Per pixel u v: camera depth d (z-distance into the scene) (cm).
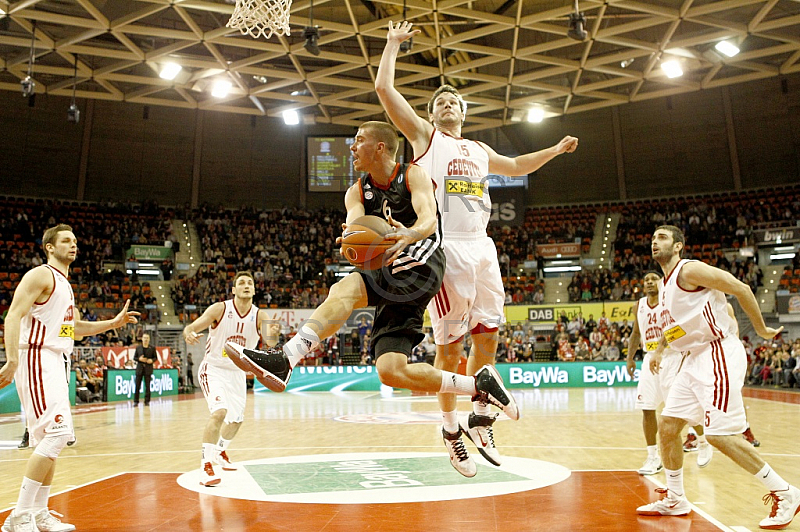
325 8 1869
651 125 3017
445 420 361
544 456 629
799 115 2786
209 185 3052
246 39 1905
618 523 353
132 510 398
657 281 560
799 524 360
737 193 2909
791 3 1766
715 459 610
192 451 712
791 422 949
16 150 2759
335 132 3130
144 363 1498
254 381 2161
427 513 377
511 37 2053
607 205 3066
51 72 2092
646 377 539
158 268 2606
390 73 361
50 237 395
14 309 358
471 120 2627
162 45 1992
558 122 3127
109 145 2905
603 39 1903
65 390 378
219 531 341
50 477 363
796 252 2462
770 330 392
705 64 2134
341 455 647
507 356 2117
